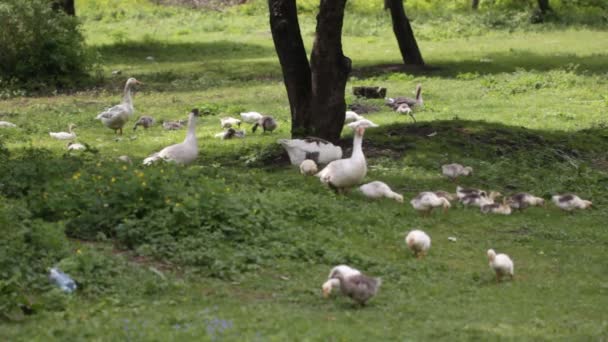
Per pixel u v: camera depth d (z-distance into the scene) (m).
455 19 51.34
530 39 45.59
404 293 10.76
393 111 26.52
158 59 40.53
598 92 29.81
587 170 19.52
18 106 28.34
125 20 54.88
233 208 12.85
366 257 12.11
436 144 20.78
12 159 16.64
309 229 13.41
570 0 55.78
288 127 23.86
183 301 9.89
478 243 13.68
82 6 58.84
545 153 20.77
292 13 19.81
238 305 9.86
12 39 32.34
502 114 25.83
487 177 18.55
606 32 47.56
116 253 11.63
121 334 8.29
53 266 10.45
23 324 8.88
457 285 11.30
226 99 29.42
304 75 20.05
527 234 14.43
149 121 24.28
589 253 13.39
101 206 12.60
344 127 22.88
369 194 15.93
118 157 18.94
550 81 31.67
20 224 11.53
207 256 11.43
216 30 51.03
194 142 17.41
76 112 26.91
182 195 12.83
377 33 48.53
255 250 11.97
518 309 10.23
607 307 10.42
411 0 58.41
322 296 10.41
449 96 29.41
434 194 15.19
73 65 33.44
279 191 15.45
